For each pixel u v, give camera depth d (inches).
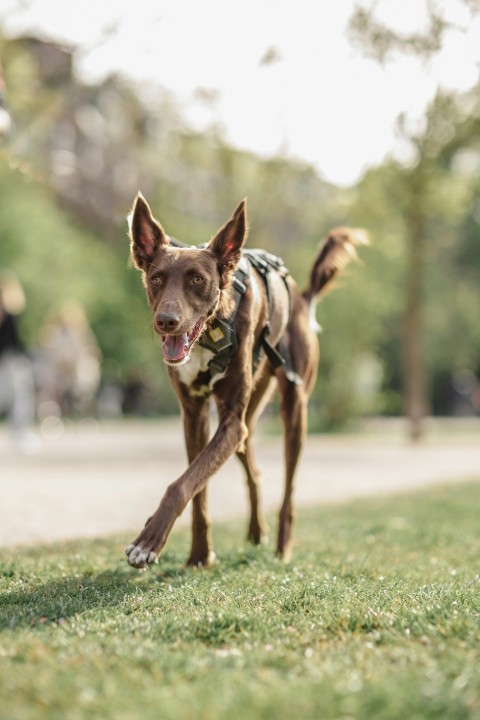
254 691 112.7
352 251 277.7
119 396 1518.2
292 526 253.4
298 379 249.4
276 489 464.8
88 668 122.2
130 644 133.1
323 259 275.7
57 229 1321.4
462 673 118.6
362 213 956.0
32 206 1282.0
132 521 329.7
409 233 957.8
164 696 110.7
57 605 161.0
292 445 252.5
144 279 203.6
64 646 132.2
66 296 1293.1
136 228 201.9
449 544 286.4
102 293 1369.3
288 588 185.6
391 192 924.6
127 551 179.2
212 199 1167.0
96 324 1407.5
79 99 847.7
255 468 267.7
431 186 912.3
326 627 149.6
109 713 106.1
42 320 1274.6
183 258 195.5
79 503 376.2
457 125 863.7
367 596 173.9
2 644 132.2
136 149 1197.1
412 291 977.5
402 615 153.3
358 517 358.6
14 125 805.2
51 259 1296.8
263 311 220.4
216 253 201.9
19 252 1266.0
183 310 188.2
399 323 1669.5
